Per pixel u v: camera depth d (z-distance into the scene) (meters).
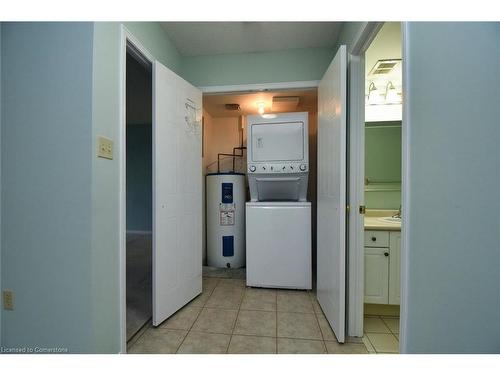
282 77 2.32
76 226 1.17
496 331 0.69
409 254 0.92
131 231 5.20
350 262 1.67
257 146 2.53
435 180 0.83
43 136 1.19
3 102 1.23
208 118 3.51
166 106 1.80
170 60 2.13
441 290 0.82
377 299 1.88
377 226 1.88
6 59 1.22
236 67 2.37
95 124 1.18
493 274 0.70
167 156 1.81
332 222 1.71
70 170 1.17
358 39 1.52
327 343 1.57
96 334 1.20
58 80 1.18
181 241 1.98
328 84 1.82
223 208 3.11
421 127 0.88
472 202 0.74
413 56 0.90
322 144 1.99
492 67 0.70
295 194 2.61
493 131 0.70
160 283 1.73
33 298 1.22
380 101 2.44
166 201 1.80
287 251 2.38
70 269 1.18
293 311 1.97
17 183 1.22
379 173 2.49
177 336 1.63
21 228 1.22
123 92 1.38
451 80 0.79
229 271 2.96
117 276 1.36
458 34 0.77
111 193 1.30
